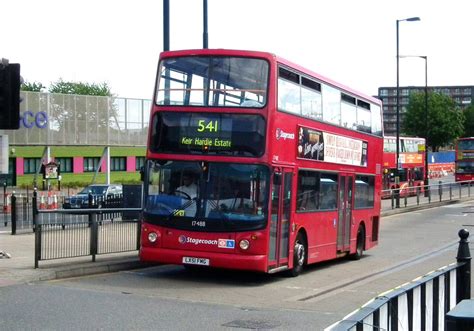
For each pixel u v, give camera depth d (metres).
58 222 14.57
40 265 14.36
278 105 13.84
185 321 9.88
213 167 13.65
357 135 19.39
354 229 19.11
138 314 10.30
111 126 48.06
